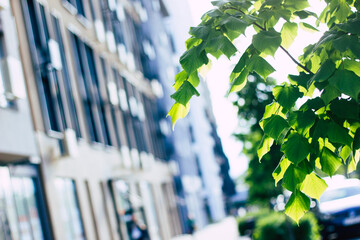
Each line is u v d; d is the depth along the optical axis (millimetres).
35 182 14117
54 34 17984
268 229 14305
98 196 19766
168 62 54062
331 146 3285
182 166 49906
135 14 37000
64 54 18797
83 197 17969
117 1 30719
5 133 11781
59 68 16656
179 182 45344
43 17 17281
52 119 16375
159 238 29984
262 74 2828
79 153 18297
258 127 13984
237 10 3082
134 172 26484
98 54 24000
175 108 3018
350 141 2852
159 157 36188
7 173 12531
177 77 3057
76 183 17453
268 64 2830
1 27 12203
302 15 3205
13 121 12406
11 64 11766
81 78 20594
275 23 3146
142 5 41906
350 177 3289
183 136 56312
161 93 40312
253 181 14453
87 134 19891
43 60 16000
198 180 60938
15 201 12570
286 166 3127
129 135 27375
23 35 15141
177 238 32875
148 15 45781
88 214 18203
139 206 25984
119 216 21766
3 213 11719
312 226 14594
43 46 16234
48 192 14469
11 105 12773
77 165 17812
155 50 45250
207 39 2797
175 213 37469
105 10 27109
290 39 3184
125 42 31109
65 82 18453
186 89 2930
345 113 2834
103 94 23516
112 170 22422
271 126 2938
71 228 16125
